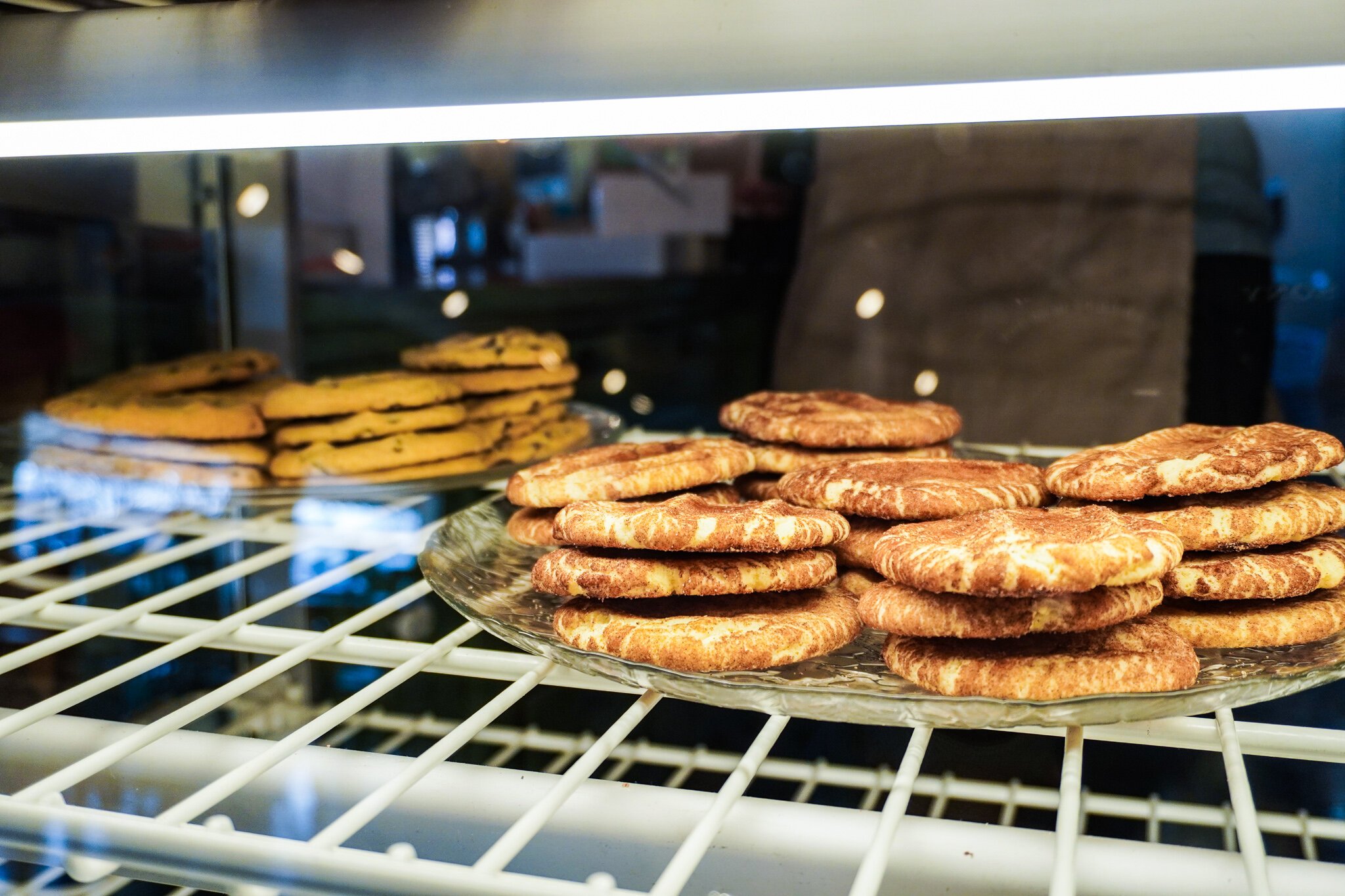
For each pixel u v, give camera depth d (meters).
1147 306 2.10
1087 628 0.78
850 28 0.66
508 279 2.95
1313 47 0.60
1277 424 1.05
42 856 0.58
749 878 0.69
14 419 1.60
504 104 0.71
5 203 1.56
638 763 1.20
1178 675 0.76
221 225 1.93
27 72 0.78
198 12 0.75
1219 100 0.67
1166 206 2.04
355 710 0.73
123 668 0.82
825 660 0.85
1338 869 0.64
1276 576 0.87
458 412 1.52
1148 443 1.03
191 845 0.56
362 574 1.34
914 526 0.89
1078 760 0.66
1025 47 0.63
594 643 0.84
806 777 1.13
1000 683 0.76
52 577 1.34
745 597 0.91
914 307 2.32
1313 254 1.95
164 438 1.39
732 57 0.67
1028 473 1.05
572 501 0.99
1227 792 1.26
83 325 1.75
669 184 2.82
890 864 0.67
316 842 0.56
